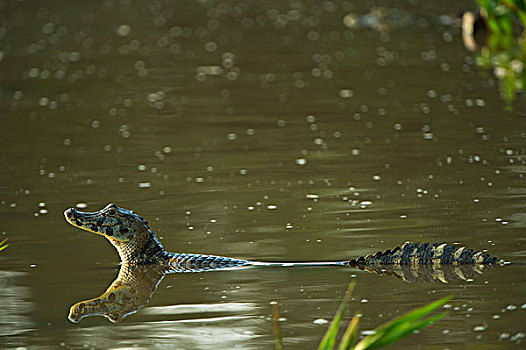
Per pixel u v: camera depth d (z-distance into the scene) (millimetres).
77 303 12148
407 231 14914
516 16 35562
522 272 12695
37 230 15812
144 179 19375
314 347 10266
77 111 27547
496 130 22844
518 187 17391
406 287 12266
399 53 36750
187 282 12930
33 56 38906
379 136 22859
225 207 16953
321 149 21750
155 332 10953
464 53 35969
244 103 28062
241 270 13352
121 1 60062
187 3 59000
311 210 16500
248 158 21125
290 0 58938
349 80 31391
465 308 11312
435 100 27234
